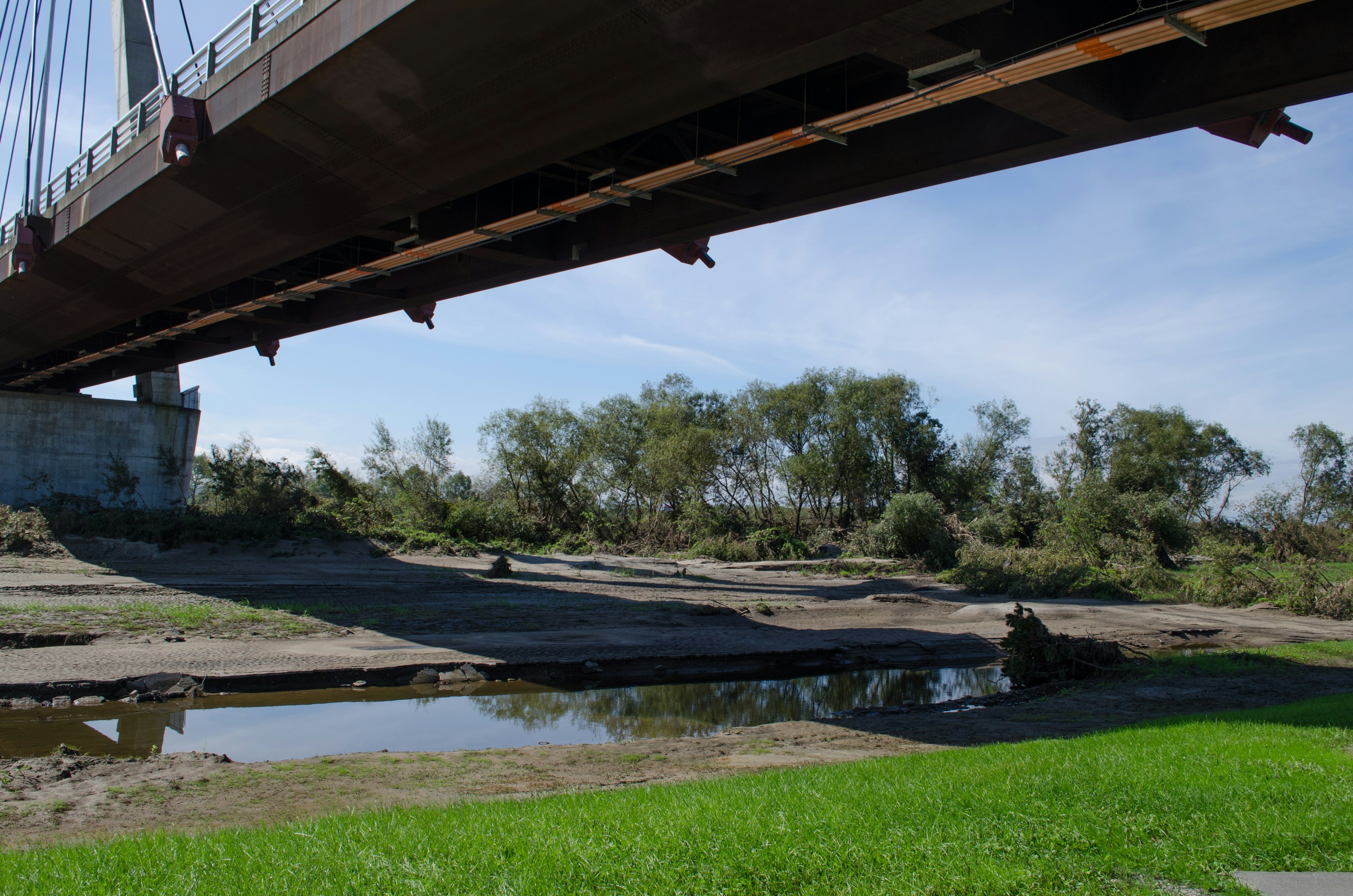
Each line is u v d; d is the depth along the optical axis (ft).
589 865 15.57
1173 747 28.22
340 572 106.01
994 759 26.94
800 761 33.71
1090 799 20.31
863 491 210.38
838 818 18.62
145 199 64.69
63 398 146.92
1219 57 37.37
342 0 42.78
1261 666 61.98
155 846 17.52
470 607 80.94
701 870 15.39
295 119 49.26
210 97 54.70
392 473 187.62
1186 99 38.50
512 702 49.37
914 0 31.68
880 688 58.44
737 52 36.88
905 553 160.25
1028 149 44.37
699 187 54.08
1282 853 16.74
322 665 52.19
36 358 132.57
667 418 217.56
